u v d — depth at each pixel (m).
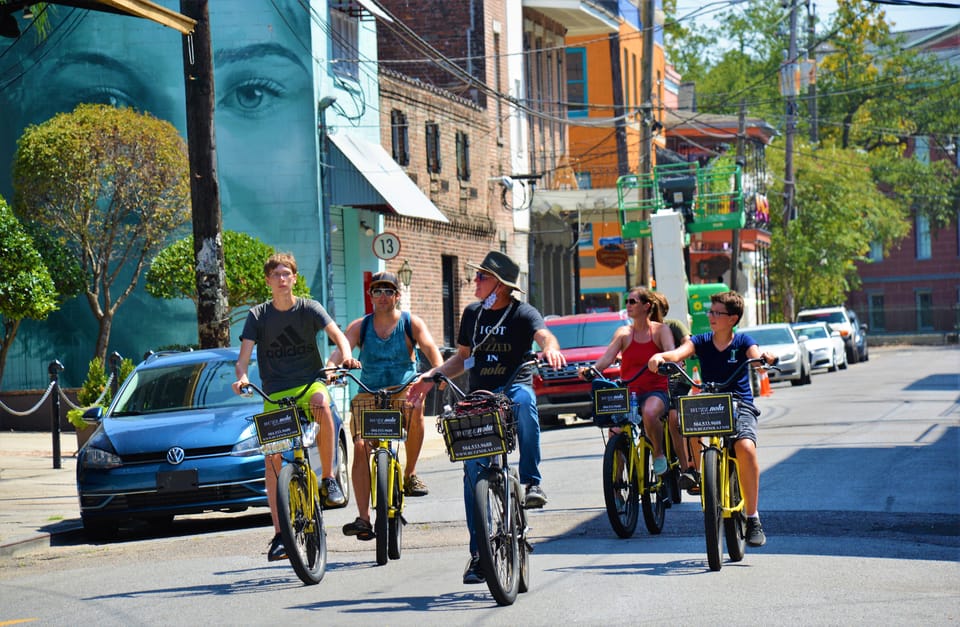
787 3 142.50
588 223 100.56
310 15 62.62
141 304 61.91
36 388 62.22
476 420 18.94
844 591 19.02
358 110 66.75
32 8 35.47
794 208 135.38
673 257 71.75
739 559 21.72
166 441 29.58
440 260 75.38
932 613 17.44
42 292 49.59
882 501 28.11
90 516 29.44
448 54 83.94
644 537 25.08
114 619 19.41
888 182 172.00
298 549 21.00
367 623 18.02
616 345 25.97
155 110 63.28
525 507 20.02
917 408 55.09
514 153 89.62
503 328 20.23
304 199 62.69
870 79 168.88
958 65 166.50
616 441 24.72
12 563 26.72
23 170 55.03
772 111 172.62
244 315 57.81
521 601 19.11
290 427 21.16
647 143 75.81
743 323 128.00
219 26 63.06
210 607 19.92
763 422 51.09
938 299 192.00
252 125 62.91
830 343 101.31
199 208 39.66
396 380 23.39
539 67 97.56
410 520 28.66
